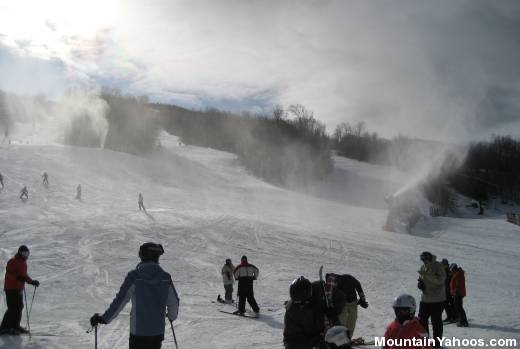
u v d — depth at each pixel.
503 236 47.62
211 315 12.82
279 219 42.91
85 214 33.22
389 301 16.27
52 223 28.14
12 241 22.98
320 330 5.39
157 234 27.86
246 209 48.53
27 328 10.24
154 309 5.56
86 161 61.22
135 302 5.57
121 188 49.75
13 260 9.65
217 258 23.56
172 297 5.80
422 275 9.00
